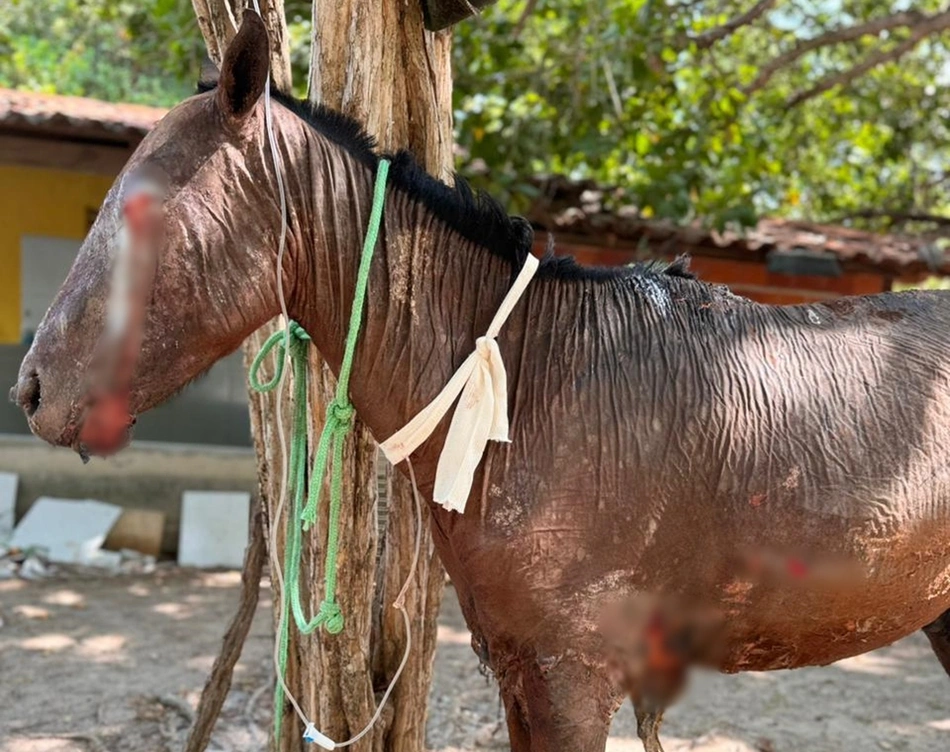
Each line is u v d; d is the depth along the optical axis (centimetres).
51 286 697
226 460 645
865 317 197
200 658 437
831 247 677
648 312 184
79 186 693
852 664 464
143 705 376
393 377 174
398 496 231
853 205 906
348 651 228
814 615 182
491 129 643
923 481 182
